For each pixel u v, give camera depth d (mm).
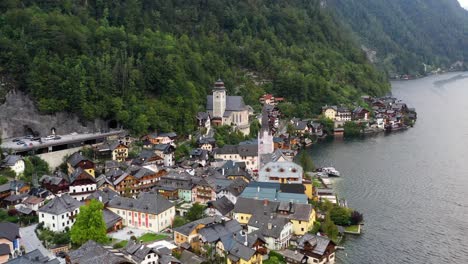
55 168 192375
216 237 125562
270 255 126188
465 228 147375
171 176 171875
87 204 141000
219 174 177125
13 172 167875
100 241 127125
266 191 153750
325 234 137375
